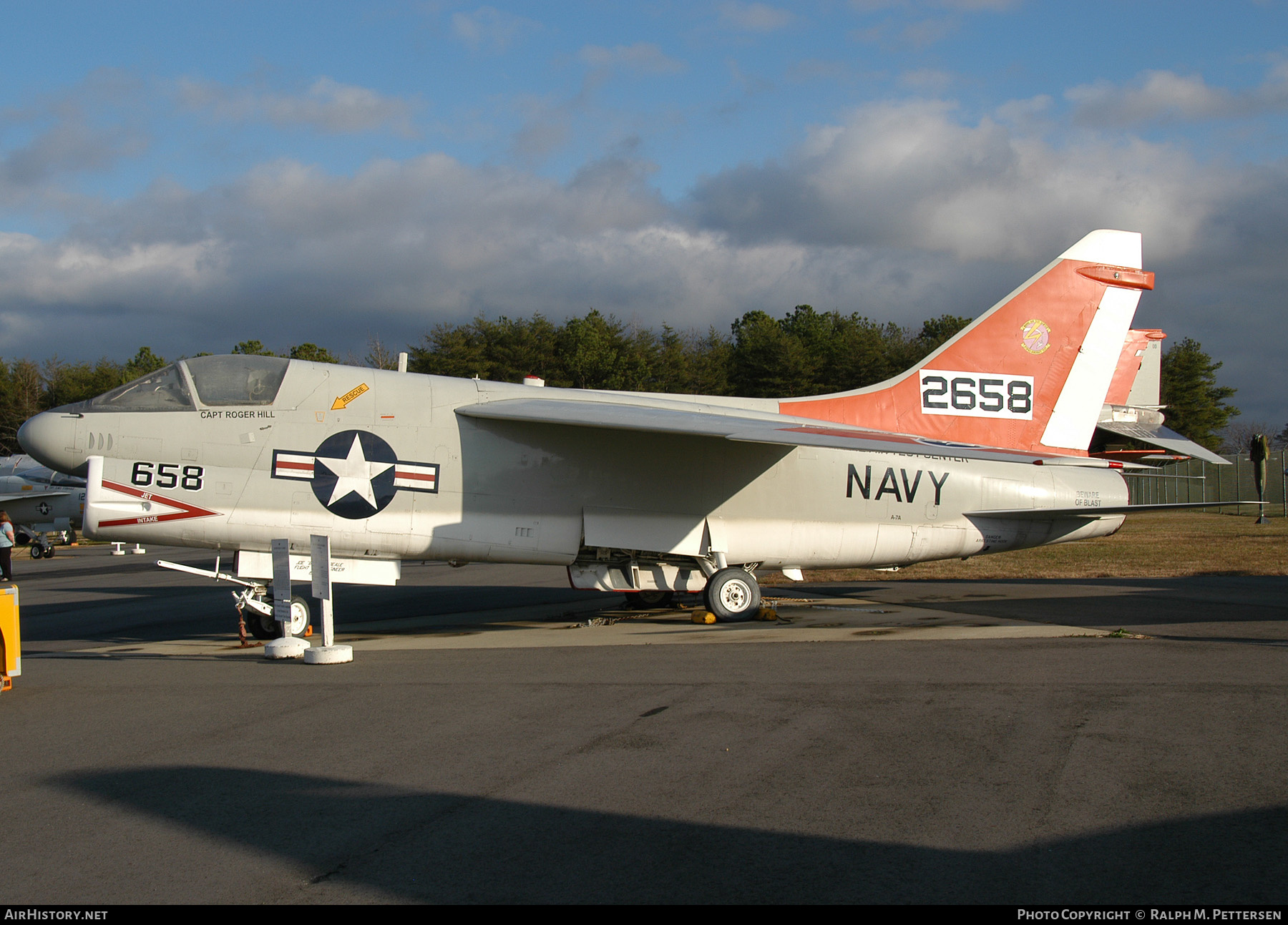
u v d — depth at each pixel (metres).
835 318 88.62
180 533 11.21
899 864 3.79
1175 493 51.28
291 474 11.35
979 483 13.58
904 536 13.40
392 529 11.63
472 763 5.33
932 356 14.06
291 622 9.97
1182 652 8.45
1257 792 4.57
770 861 3.84
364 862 3.92
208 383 11.44
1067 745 5.43
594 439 12.24
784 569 13.25
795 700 6.72
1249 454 49.72
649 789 4.79
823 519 13.02
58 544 37.97
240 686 7.84
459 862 3.90
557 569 23.02
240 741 5.94
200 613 14.88
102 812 4.62
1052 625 10.84
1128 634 9.76
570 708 6.64
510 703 6.88
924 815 4.34
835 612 13.03
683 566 12.92
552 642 10.48
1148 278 14.42
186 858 4.00
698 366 68.88
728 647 9.50
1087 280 14.34
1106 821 4.22
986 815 4.32
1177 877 3.63
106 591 19.08
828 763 5.17
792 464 12.87
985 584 16.77
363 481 11.52
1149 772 4.91
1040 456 10.13
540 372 63.09
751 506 12.73
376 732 6.09
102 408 11.18
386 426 11.71
